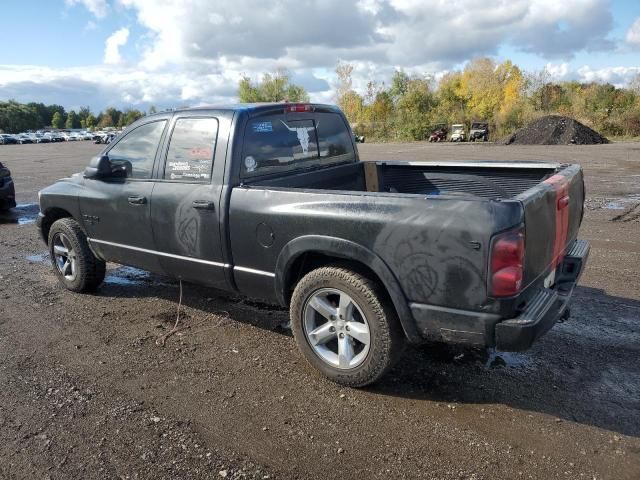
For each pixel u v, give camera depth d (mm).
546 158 21359
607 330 4371
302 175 4555
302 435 3084
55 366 3996
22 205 11922
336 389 3588
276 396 3512
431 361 3943
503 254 2830
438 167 5094
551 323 3104
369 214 3242
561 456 2852
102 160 4770
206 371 3867
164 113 4543
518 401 3387
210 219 4043
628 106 45156
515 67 60969
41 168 23312
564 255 3828
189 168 4234
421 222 3049
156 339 4426
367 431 3109
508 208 2836
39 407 3436
